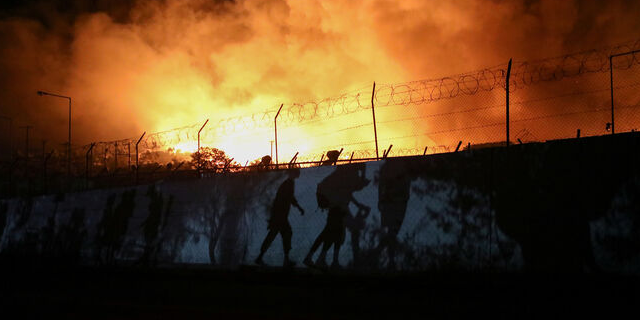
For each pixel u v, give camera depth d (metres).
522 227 7.47
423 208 8.34
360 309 6.43
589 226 7.01
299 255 9.48
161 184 11.97
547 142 7.48
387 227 8.61
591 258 6.94
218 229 10.75
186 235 11.25
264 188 10.23
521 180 7.60
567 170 7.28
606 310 5.83
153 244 11.76
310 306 6.76
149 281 9.86
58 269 12.58
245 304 7.11
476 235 7.80
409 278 8.20
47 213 14.48
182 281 9.65
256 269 9.96
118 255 12.34
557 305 6.19
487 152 7.93
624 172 6.88
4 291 9.15
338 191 9.28
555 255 7.18
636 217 6.71
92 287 9.38
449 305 6.44
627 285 6.65
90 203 13.39
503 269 7.50
